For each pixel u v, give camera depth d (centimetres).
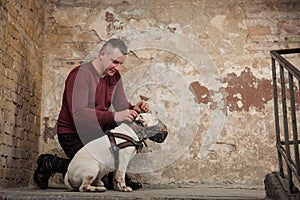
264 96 451
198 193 314
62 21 469
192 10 471
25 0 399
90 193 281
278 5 467
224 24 467
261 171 439
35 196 253
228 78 457
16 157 374
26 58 403
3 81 340
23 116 394
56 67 461
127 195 264
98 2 473
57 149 446
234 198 257
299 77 234
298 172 241
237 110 451
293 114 254
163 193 301
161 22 470
